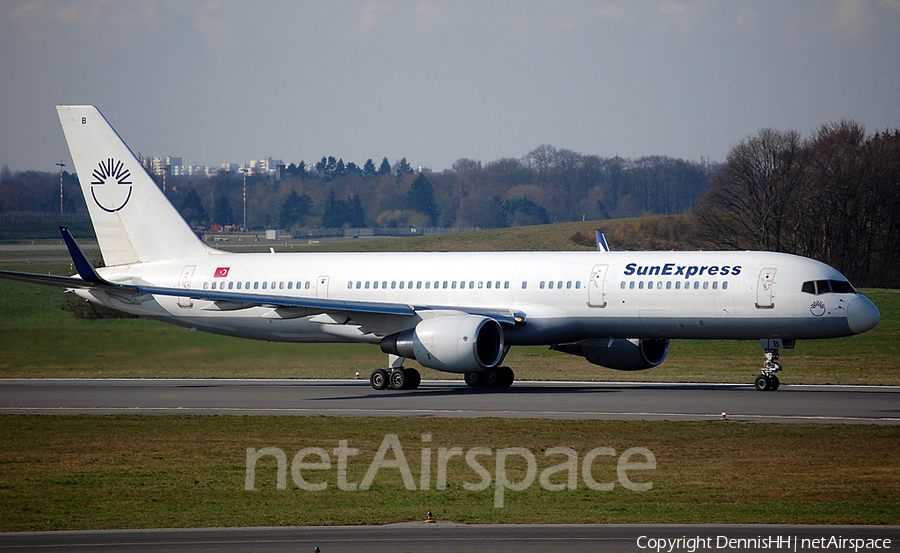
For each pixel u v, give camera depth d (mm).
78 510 72062
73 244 137250
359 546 60969
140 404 128750
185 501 74750
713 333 139375
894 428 102250
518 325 146250
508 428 104125
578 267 145875
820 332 134375
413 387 146000
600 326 143750
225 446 96562
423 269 155750
